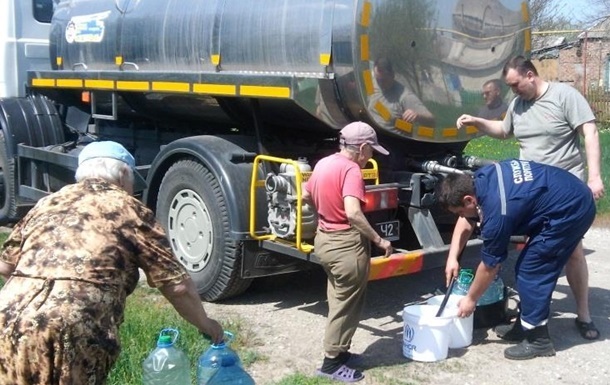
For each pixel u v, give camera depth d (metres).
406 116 5.89
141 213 3.22
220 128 7.38
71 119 8.73
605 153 13.53
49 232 3.10
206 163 6.08
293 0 5.82
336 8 5.55
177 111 7.36
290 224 5.65
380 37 5.61
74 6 8.09
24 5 8.98
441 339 5.11
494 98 6.48
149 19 6.97
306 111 5.80
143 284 6.70
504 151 14.34
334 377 4.82
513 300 5.86
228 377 3.47
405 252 5.76
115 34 7.37
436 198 5.92
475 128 6.38
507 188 4.88
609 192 10.37
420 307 5.43
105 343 3.02
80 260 3.03
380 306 6.32
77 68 8.01
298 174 5.54
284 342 5.45
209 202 6.09
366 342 5.49
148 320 5.39
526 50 6.68
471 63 6.24
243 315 6.01
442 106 6.11
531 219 4.98
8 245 3.26
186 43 6.61
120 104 7.84
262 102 6.16
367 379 4.85
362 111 5.68
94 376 3.04
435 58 5.98
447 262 5.51
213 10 6.38
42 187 8.37
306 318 5.95
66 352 2.93
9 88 8.96
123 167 3.38
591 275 7.26
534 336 5.21
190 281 3.31
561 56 26.09
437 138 6.15
